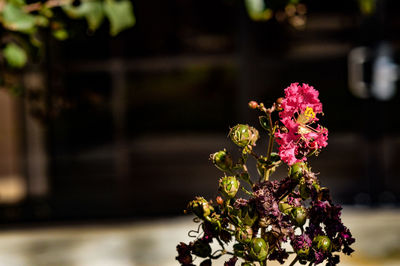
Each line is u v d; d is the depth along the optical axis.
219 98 6.09
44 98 3.26
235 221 1.12
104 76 5.87
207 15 5.86
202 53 5.96
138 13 5.73
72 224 4.84
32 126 5.81
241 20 5.70
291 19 4.00
